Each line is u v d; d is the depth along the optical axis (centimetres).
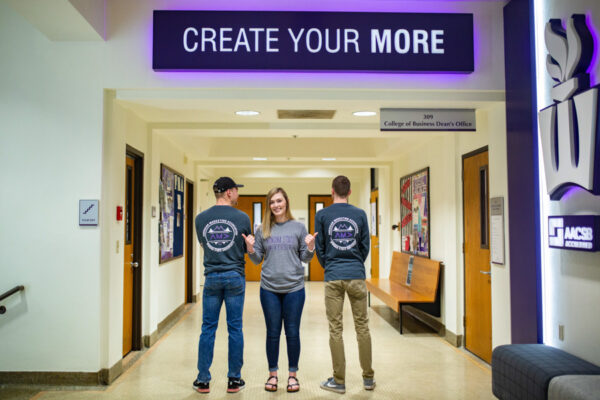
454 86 398
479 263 475
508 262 400
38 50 389
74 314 379
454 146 530
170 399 354
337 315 369
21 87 387
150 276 519
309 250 358
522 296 368
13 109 386
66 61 388
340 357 367
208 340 366
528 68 359
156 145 536
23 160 383
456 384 391
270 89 395
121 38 389
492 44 401
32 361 379
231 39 381
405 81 396
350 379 401
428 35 389
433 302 565
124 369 431
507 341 402
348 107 426
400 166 784
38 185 382
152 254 525
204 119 500
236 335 367
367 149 797
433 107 425
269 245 364
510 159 386
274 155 780
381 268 895
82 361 379
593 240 284
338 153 785
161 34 380
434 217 604
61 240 380
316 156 780
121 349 416
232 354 367
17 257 380
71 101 386
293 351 370
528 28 358
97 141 384
